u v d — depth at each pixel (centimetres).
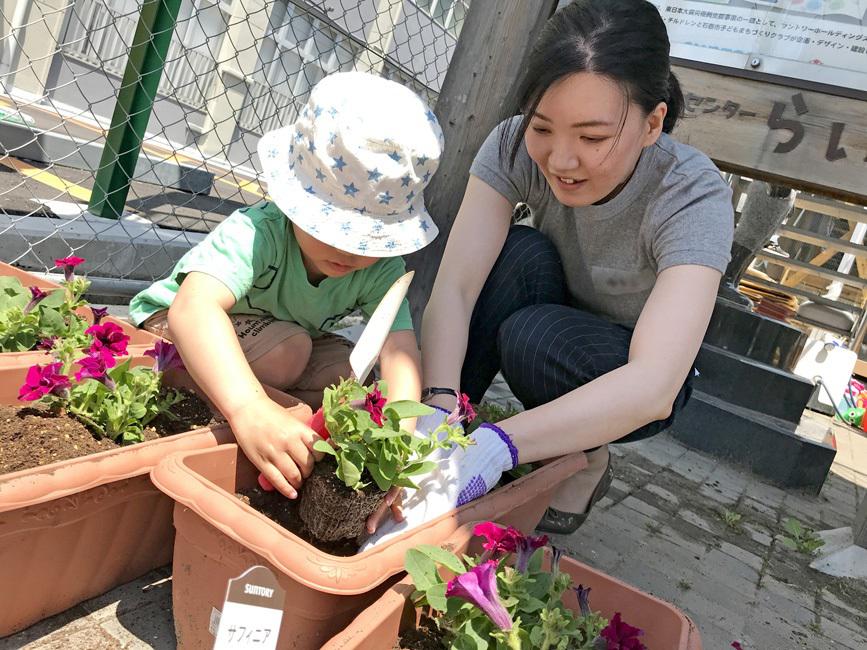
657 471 331
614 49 138
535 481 153
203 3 847
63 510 109
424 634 113
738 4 252
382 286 171
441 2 891
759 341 456
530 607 107
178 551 113
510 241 201
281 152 151
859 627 220
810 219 818
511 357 189
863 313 839
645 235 174
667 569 216
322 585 99
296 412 141
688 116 260
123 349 136
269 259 153
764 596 221
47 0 710
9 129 505
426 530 120
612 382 152
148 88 319
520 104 150
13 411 125
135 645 117
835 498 397
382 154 140
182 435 125
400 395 147
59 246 281
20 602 112
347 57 845
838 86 243
